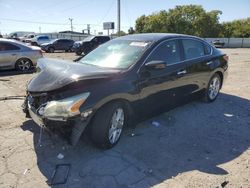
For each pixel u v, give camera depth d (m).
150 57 4.75
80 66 4.41
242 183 3.49
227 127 5.28
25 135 4.61
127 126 4.61
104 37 24.94
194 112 6.04
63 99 3.70
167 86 5.08
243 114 6.05
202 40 6.42
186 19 62.28
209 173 3.69
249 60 17.97
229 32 66.88
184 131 5.01
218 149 4.38
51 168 3.69
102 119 3.97
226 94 7.78
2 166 3.70
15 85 8.73
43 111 3.79
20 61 11.69
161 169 3.74
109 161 3.88
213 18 63.06
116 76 4.20
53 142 4.35
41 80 4.12
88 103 3.74
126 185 3.38
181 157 4.08
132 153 4.13
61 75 3.99
